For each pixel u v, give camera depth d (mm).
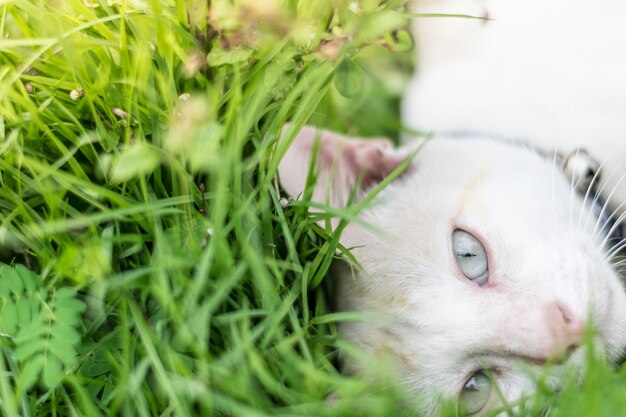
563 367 323
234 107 323
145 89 328
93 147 333
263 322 313
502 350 337
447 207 357
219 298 308
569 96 377
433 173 368
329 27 341
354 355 324
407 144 388
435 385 347
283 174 344
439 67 403
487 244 347
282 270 333
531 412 306
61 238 321
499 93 386
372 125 415
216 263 313
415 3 400
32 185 323
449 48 402
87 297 317
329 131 360
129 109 327
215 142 310
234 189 321
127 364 303
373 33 325
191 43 336
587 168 368
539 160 371
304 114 330
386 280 355
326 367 320
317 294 345
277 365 313
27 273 313
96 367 312
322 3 337
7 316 305
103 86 332
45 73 342
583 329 328
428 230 356
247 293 326
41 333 303
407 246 356
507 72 388
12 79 322
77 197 333
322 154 355
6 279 309
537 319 333
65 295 309
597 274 344
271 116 337
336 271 363
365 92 394
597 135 371
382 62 411
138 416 309
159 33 330
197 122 313
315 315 336
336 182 361
